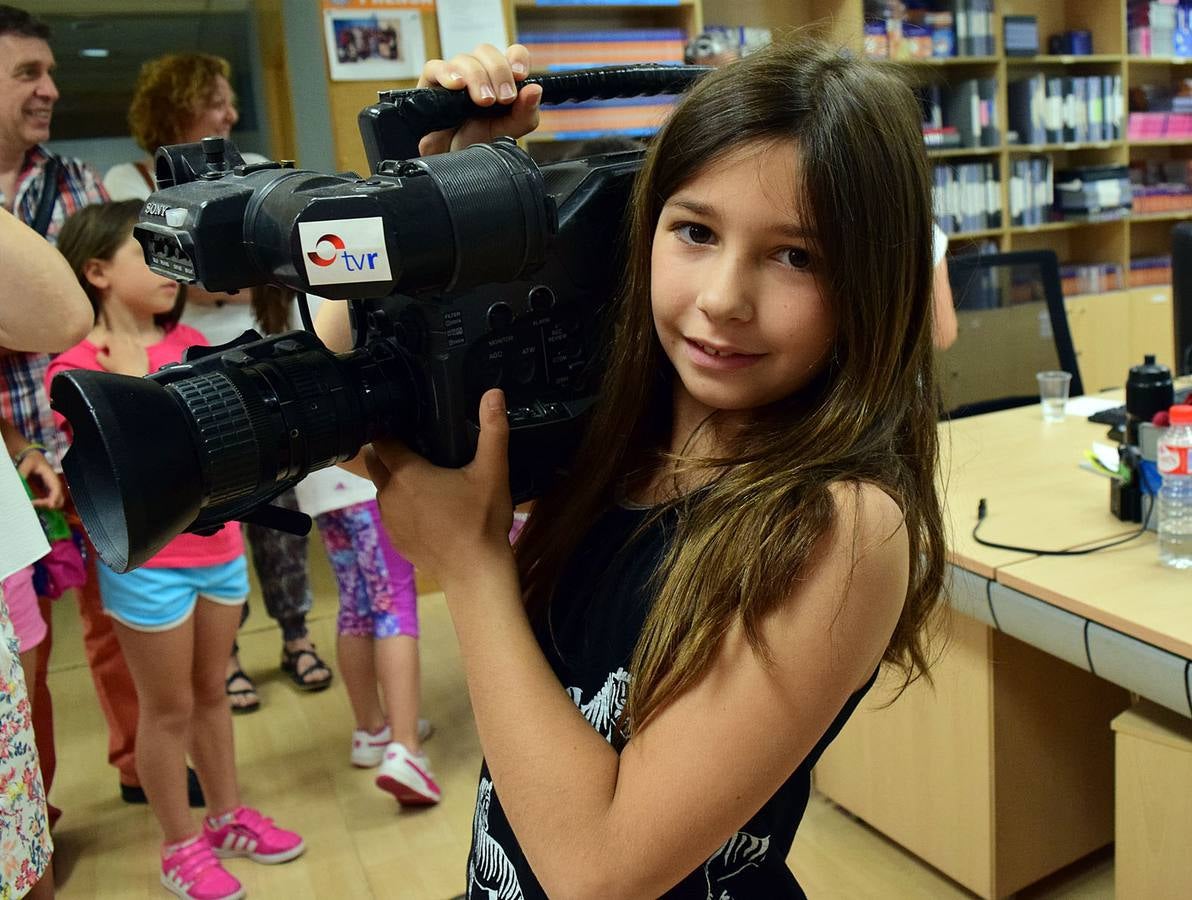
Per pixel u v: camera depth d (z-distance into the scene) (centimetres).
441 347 73
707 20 401
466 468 76
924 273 72
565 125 356
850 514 66
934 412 76
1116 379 490
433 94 81
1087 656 142
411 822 223
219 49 371
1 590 128
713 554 68
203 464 66
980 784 180
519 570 89
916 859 202
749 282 68
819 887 195
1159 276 512
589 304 81
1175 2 498
